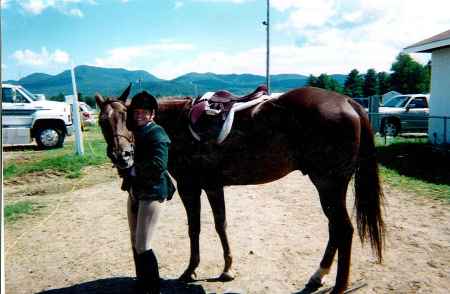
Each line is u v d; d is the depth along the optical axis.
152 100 3.30
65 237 5.63
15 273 4.46
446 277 3.94
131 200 3.60
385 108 17.48
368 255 4.54
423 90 69.88
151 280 3.43
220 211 3.93
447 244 4.79
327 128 3.44
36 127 15.48
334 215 3.52
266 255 4.67
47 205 7.40
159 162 3.26
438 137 13.10
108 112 3.27
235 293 3.79
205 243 5.15
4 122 15.05
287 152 3.64
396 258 4.43
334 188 3.54
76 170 10.48
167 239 5.36
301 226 5.70
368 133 3.58
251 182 3.86
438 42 12.17
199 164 3.83
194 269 4.05
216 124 3.67
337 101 3.54
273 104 3.62
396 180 8.34
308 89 3.71
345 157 3.47
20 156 13.57
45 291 4.01
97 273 4.39
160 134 3.34
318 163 3.52
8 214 6.76
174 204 7.23
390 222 5.65
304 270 4.24
